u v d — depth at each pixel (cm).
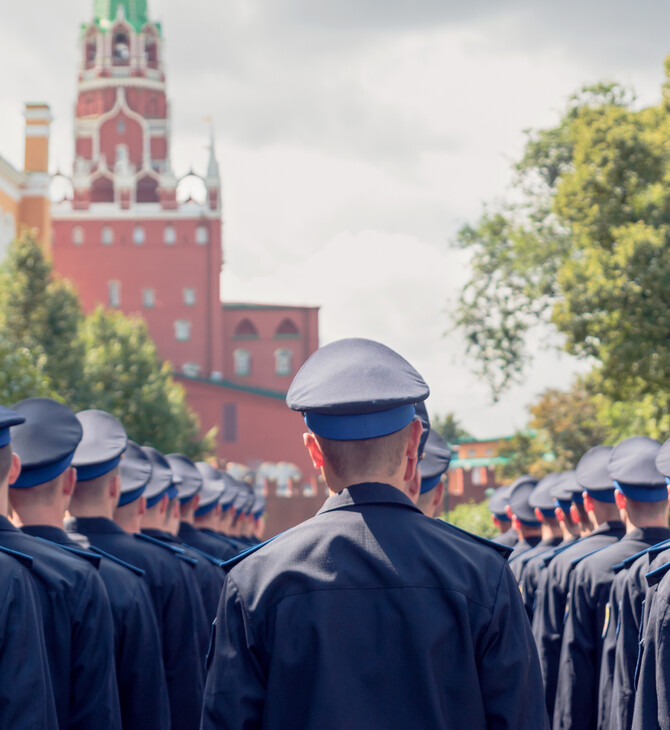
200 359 9425
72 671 317
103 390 4853
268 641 230
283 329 9994
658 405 2591
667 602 294
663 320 2362
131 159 10675
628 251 2412
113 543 445
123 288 9406
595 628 483
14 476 324
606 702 445
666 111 2702
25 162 6525
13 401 2292
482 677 230
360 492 243
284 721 225
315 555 236
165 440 5031
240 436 8850
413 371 250
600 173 2598
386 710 223
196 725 466
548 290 3553
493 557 245
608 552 481
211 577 587
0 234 6072
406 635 227
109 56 10938
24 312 4066
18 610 273
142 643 381
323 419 243
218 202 9488
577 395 4656
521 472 4891
